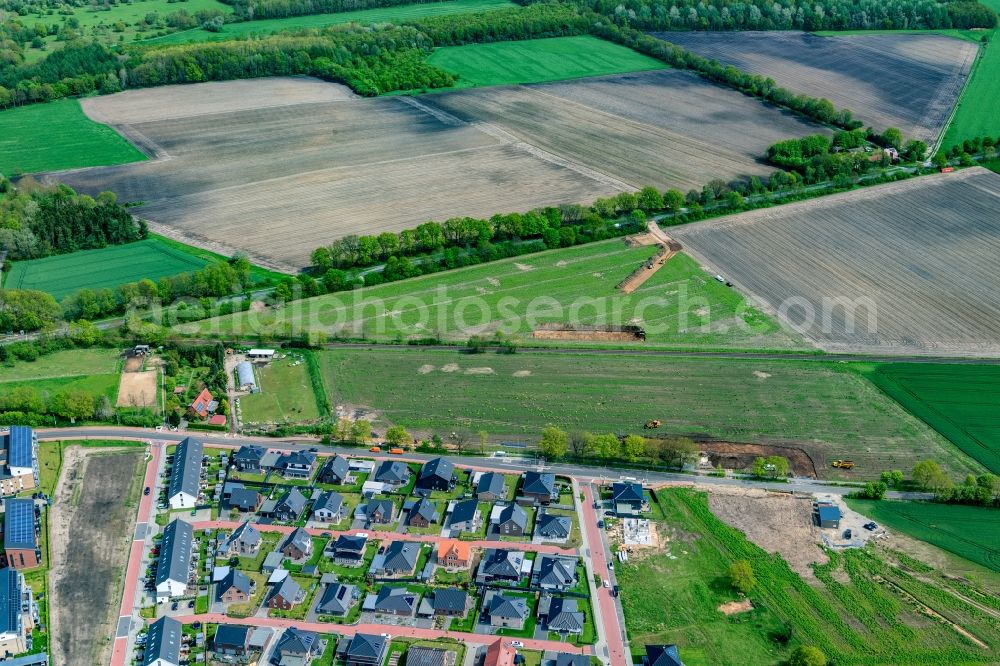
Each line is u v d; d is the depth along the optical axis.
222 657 184.75
